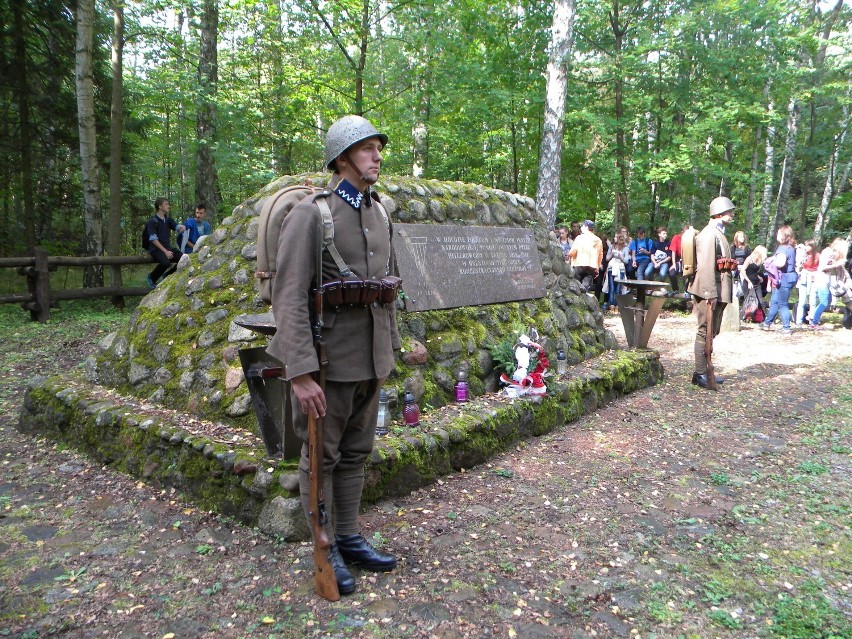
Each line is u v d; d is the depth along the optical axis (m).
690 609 2.40
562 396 4.83
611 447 4.35
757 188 19.27
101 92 13.02
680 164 13.47
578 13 13.52
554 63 10.80
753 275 10.86
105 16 12.83
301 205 2.28
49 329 8.05
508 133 16.41
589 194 15.62
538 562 2.73
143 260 9.78
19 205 15.48
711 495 3.56
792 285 10.02
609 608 2.39
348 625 2.22
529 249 5.70
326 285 2.28
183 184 20.84
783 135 19.62
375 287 2.36
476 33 13.59
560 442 4.43
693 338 9.41
